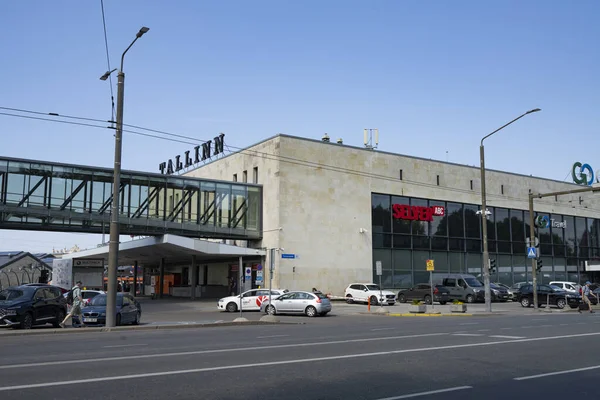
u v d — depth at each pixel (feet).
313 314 100.89
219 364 36.01
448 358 39.22
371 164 160.76
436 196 172.86
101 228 131.85
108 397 25.86
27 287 71.72
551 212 204.23
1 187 119.03
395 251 161.68
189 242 132.67
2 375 31.60
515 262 189.78
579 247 211.61
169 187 140.46
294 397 26.25
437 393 27.37
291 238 143.43
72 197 126.93
